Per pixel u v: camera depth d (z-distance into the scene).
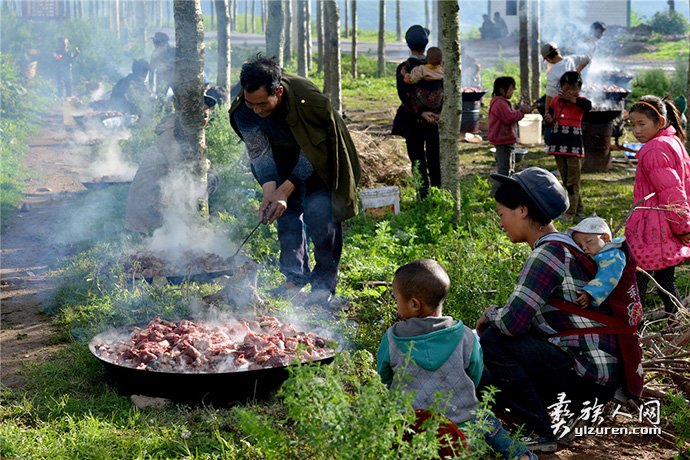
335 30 16.59
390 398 3.17
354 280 7.02
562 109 9.38
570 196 9.59
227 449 4.19
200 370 4.79
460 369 3.73
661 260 5.79
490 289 5.75
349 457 3.03
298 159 5.91
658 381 5.08
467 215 9.15
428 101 9.95
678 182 5.69
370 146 11.48
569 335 4.09
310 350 4.99
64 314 6.43
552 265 4.03
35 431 4.39
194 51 7.79
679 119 6.04
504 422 4.30
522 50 18.17
